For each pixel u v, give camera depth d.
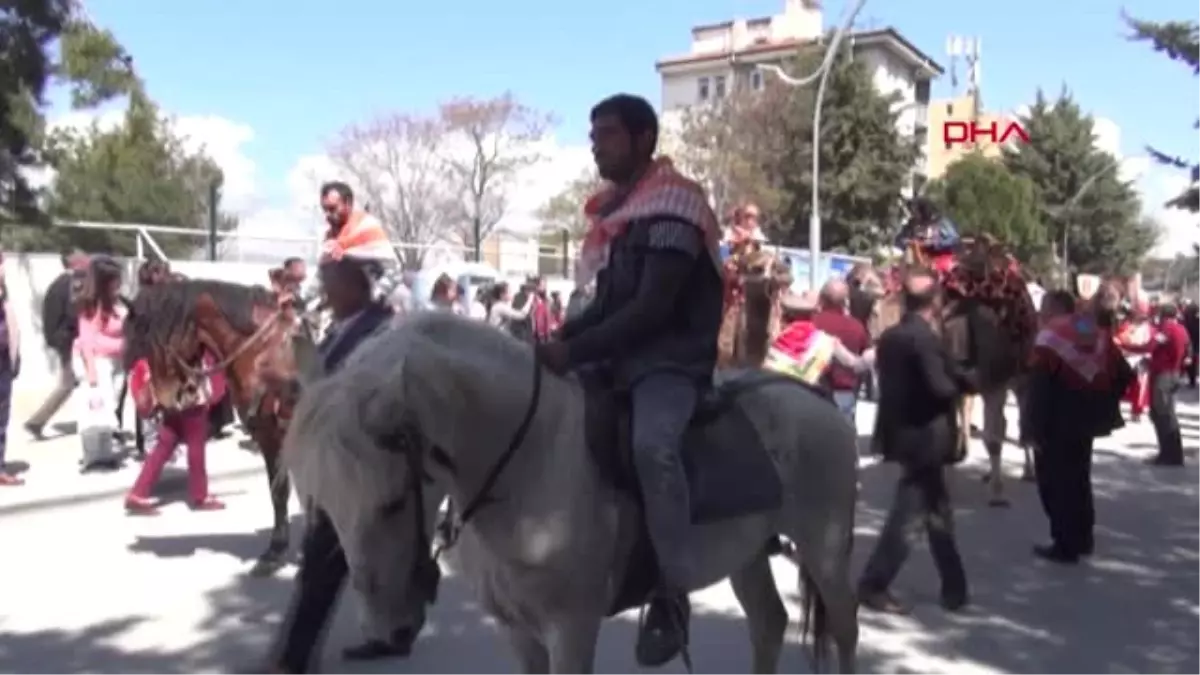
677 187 3.80
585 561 3.73
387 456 3.17
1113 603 7.27
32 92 15.08
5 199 17.09
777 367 9.14
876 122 44.78
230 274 18.67
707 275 3.89
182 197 38.44
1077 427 8.19
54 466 11.44
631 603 3.95
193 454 9.52
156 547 8.29
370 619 3.21
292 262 7.55
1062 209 56.34
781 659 5.96
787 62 47.75
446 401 3.45
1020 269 11.05
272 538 7.54
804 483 4.58
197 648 6.07
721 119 45.84
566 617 3.77
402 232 43.25
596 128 3.97
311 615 5.48
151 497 10.14
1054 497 8.33
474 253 26.00
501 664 5.86
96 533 8.75
